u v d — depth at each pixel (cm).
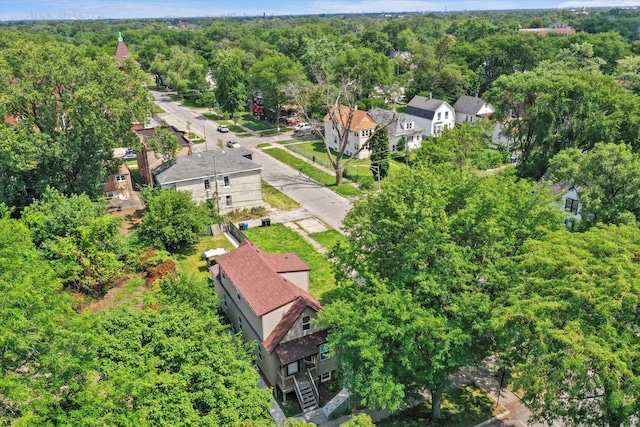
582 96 4609
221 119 9862
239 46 15612
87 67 4706
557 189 4175
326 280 3988
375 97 9362
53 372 1773
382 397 2152
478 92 10906
